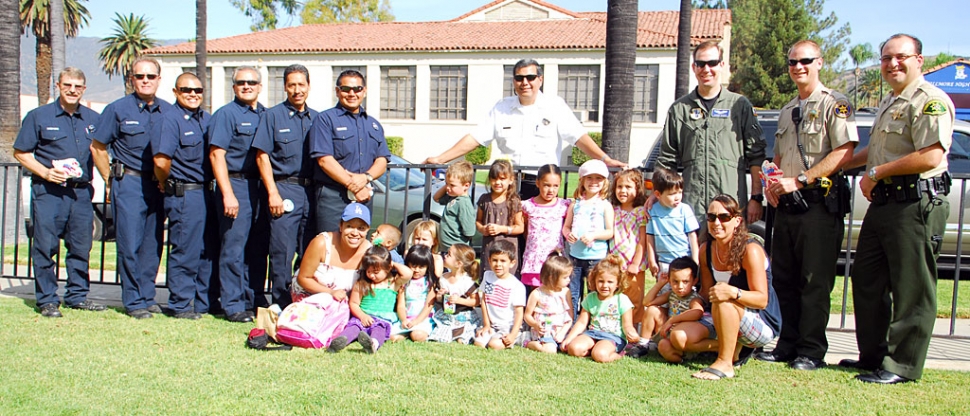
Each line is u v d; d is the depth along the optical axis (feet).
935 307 12.48
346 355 13.60
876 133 12.74
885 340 13.21
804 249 13.33
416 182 27.55
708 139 14.52
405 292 15.08
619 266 14.15
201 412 10.39
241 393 11.21
